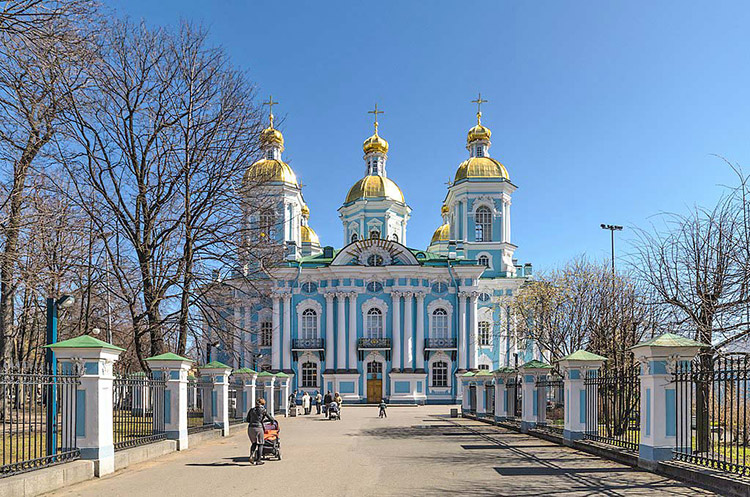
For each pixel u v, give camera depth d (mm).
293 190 61188
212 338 29766
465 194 62844
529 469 13875
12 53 13422
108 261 28219
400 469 14305
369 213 65812
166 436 18078
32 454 13992
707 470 11641
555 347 31656
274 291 57625
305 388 56906
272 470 14344
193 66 25922
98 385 13219
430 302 57719
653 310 19344
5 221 18031
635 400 17203
